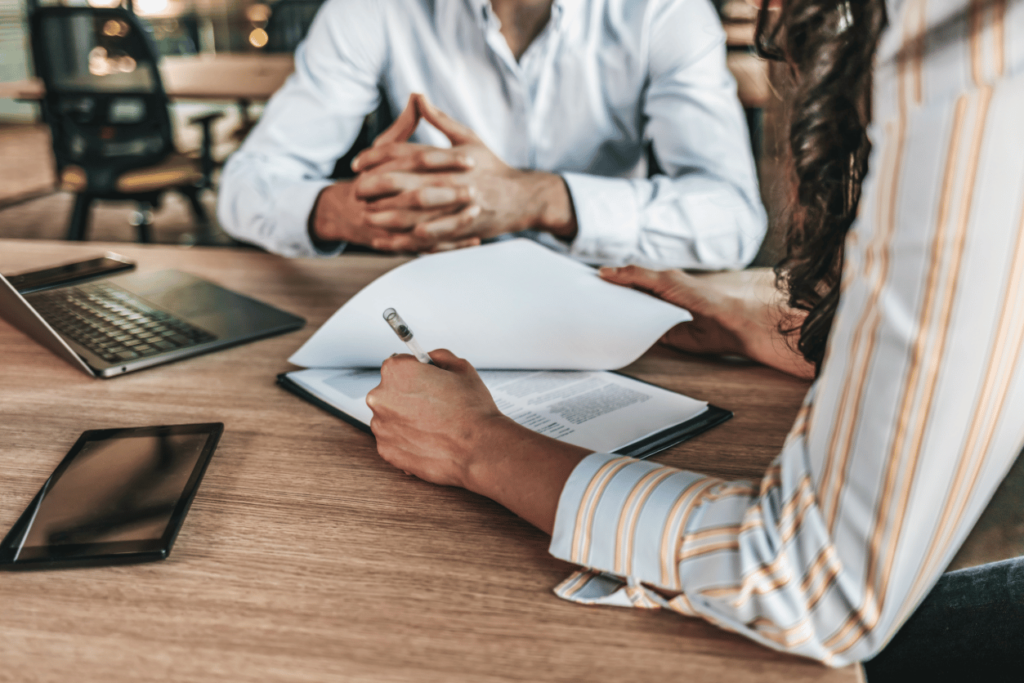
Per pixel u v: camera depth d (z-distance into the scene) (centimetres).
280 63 385
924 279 32
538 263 82
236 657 38
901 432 33
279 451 60
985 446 34
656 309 75
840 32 42
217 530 49
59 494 52
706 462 58
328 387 71
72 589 43
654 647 39
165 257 116
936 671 66
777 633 37
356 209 105
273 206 116
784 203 57
